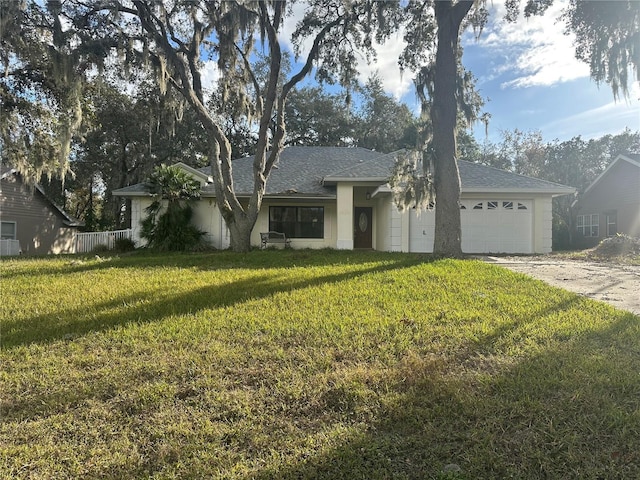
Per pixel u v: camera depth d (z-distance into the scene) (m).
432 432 2.38
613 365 3.20
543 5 10.55
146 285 6.96
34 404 2.79
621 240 12.63
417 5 11.74
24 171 14.14
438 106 10.73
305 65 13.31
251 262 10.45
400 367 3.22
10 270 8.95
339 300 5.62
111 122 23.64
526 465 2.09
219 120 19.78
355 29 13.16
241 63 14.74
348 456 2.18
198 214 16.08
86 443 2.33
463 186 14.73
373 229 18.20
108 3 11.82
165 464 2.14
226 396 2.84
